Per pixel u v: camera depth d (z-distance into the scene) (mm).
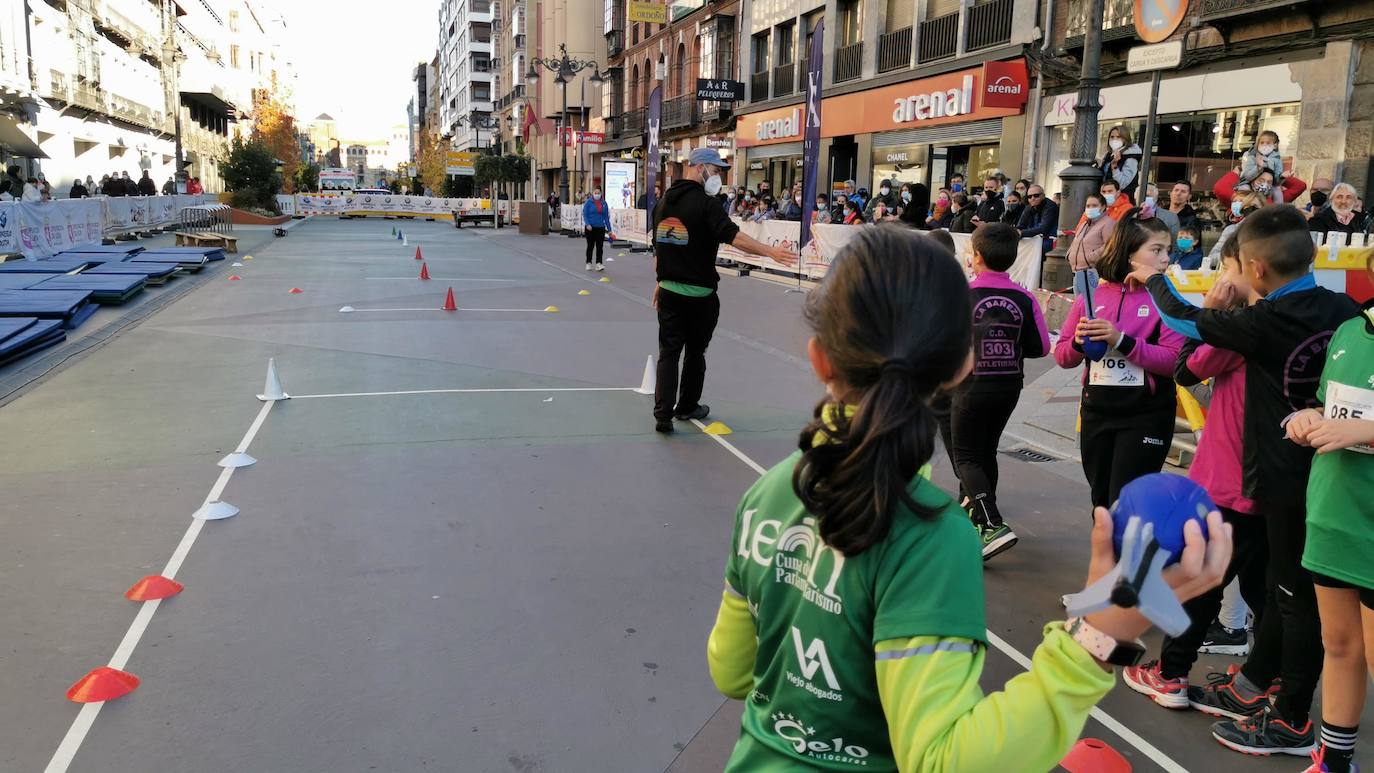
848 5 24328
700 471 5629
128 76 44250
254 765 2674
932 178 20781
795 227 17484
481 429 6445
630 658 3354
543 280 17500
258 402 7082
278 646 3363
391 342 9922
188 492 5000
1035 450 6270
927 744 1043
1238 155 13148
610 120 46844
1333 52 11547
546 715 2979
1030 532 4770
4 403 6941
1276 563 2771
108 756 2693
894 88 21656
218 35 70500
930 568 1115
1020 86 17141
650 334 10930
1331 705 2543
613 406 7258
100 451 5730
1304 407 2613
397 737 2834
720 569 4164
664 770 2715
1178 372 3195
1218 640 3576
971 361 1194
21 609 3592
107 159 41781
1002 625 3730
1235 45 12961
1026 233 11953
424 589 3873
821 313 1199
